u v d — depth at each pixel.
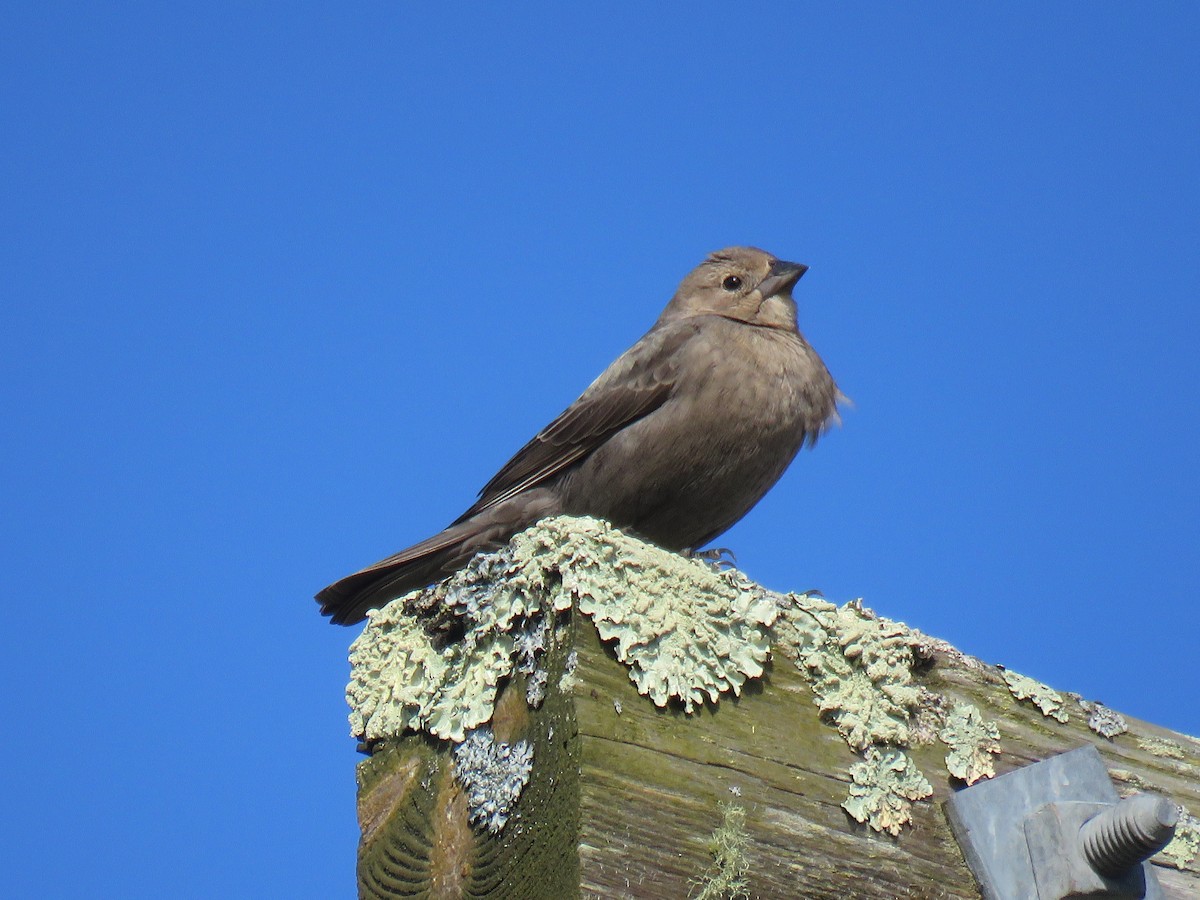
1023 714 7.43
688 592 6.75
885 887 6.59
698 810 6.29
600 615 6.46
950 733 7.16
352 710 7.57
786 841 6.44
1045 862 6.79
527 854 6.26
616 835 6.08
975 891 6.78
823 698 6.86
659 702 6.42
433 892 6.69
